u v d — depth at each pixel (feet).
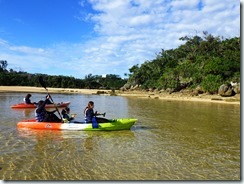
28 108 75.97
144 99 139.13
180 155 31.30
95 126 42.65
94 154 30.76
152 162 28.50
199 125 52.16
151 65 256.11
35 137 38.06
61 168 26.08
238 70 157.48
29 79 300.81
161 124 52.54
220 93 139.85
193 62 218.18
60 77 319.47
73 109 77.97
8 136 38.40
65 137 38.40
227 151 33.37
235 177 24.73
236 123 55.31
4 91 179.52
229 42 215.10
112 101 119.85
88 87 328.08
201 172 25.91
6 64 351.46
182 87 182.50
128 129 45.32
